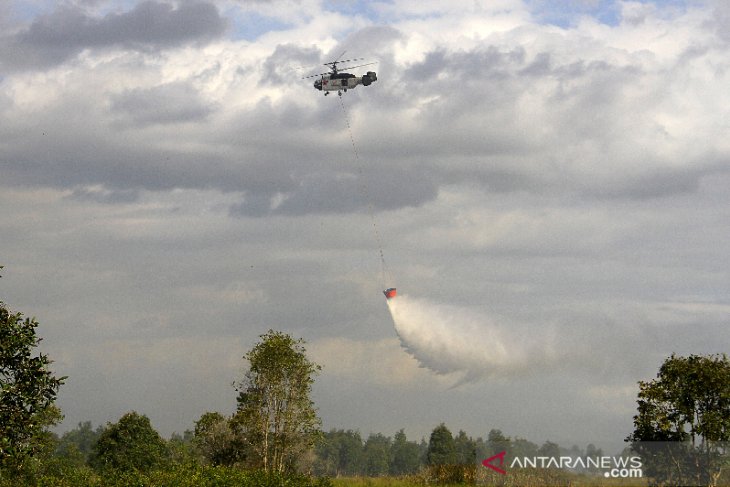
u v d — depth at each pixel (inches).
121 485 1937.7
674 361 1792.6
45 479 1883.6
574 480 1550.2
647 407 1745.8
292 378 2667.3
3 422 1232.8
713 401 1742.1
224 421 2834.6
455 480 1957.4
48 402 1277.1
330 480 2374.5
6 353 1237.7
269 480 2076.8
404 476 2421.3
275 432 2637.8
